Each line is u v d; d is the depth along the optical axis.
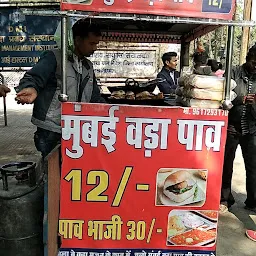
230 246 3.09
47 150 2.37
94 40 2.34
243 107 3.46
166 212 2.12
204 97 2.04
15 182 2.35
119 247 2.15
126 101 3.67
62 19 1.87
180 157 2.06
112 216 2.10
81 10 1.85
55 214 2.11
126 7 1.87
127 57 6.26
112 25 3.70
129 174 2.06
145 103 3.62
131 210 2.11
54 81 2.28
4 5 6.18
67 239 2.11
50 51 2.27
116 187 2.07
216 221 2.16
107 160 2.03
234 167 5.20
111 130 2.00
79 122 1.98
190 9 1.90
